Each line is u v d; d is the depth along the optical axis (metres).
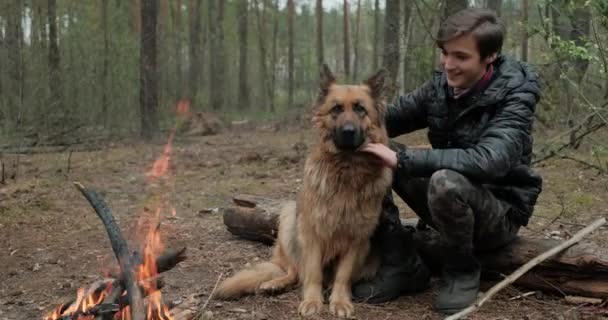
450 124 3.80
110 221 3.19
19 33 12.75
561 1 6.33
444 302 3.66
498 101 3.54
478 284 3.75
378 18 28.98
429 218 4.11
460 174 3.41
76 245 5.65
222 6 32.22
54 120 14.86
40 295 4.27
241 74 33.91
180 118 20.86
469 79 3.56
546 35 5.93
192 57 30.41
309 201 3.93
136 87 18.64
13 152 12.84
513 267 3.95
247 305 3.90
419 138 11.88
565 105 8.98
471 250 3.65
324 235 3.92
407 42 12.18
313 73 37.06
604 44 5.99
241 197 5.82
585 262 3.61
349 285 4.02
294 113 23.78
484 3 11.97
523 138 3.51
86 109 16.89
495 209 3.60
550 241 3.91
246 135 18.52
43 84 13.55
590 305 3.62
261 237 5.56
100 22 19.45
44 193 8.35
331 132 3.83
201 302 3.97
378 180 3.82
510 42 9.52
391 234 4.08
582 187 7.38
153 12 16.25
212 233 6.08
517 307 3.66
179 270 4.81
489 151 3.38
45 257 5.25
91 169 10.85
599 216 5.88
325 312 3.74
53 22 15.38
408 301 3.97
